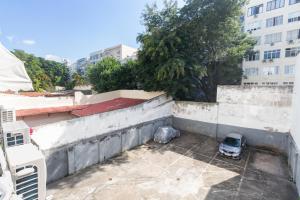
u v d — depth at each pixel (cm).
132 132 1491
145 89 2069
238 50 2036
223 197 880
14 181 343
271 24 2928
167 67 1664
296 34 2703
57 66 6431
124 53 5447
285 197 880
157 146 1530
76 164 1123
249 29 3161
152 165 1202
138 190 934
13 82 321
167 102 1858
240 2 1780
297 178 938
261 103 1395
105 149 1288
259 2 3030
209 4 1812
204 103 1689
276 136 1346
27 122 1455
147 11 2006
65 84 6097
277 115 1334
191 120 1788
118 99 2369
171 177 1056
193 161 1255
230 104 1545
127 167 1179
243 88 1470
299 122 954
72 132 1112
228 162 1236
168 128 1669
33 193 373
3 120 646
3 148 550
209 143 1552
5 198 259
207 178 1045
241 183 995
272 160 1253
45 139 997
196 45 1881
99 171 1130
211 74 2184
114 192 918
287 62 2795
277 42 2880
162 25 1948
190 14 1897
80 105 1991
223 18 1809
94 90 2989
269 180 1023
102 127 1277
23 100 1532
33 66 4597
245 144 1441
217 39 1888
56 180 1033
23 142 584
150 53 1841
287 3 2755
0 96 1375
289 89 1275
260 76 3061
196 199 866
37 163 372
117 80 2647
